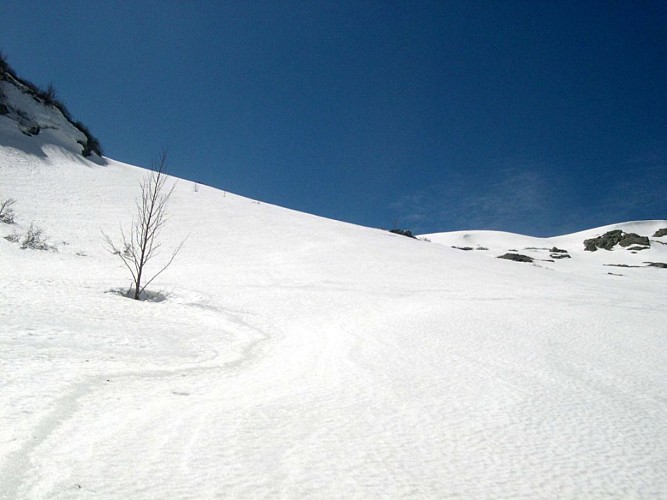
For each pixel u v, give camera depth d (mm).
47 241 26594
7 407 5543
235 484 4465
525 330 16531
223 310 17344
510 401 8445
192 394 7402
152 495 4074
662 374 11672
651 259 92688
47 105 51375
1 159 38656
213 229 38719
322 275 28516
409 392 8562
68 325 10672
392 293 24938
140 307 15289
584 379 10602
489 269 38531
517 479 5355
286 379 9000
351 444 5852
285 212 55344
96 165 49469
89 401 6332
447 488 4949
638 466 6070
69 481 4121
